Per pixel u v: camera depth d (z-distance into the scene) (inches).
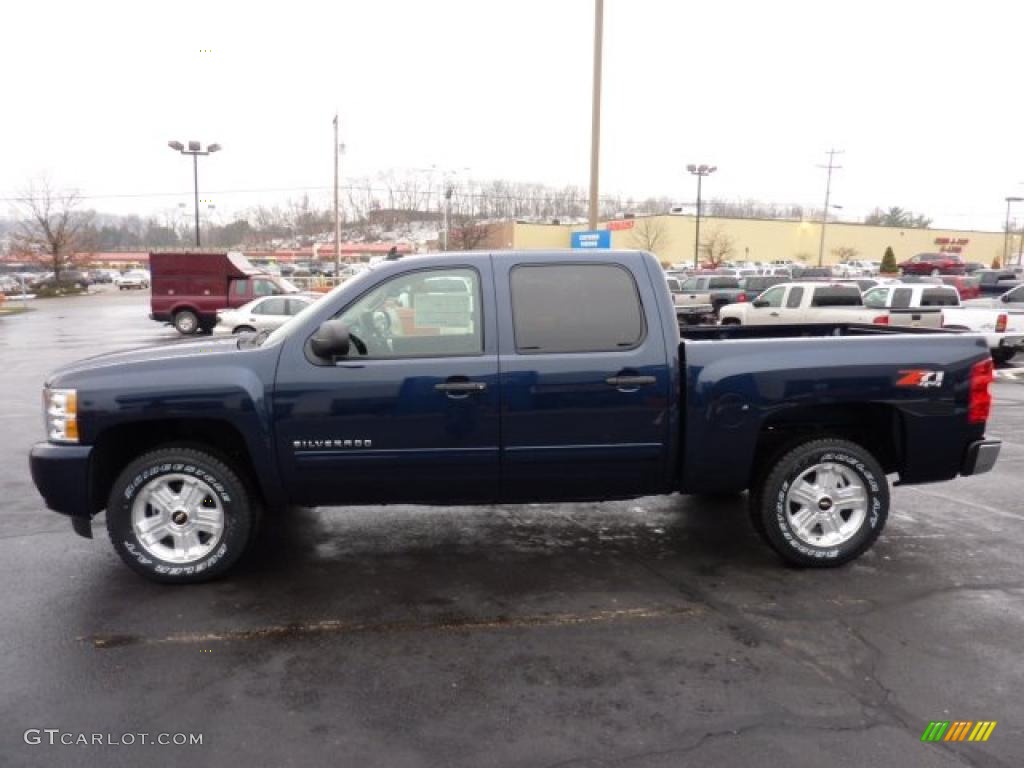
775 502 181.6
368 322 173.3
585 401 172.7
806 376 176.2
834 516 184.1
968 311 613.3
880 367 177.6
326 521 223.3
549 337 173.6
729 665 140.1
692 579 180.2
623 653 144.8
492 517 227.3
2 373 588.4
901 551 197.5
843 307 668.7
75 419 168.9
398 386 170.1
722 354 176.6
